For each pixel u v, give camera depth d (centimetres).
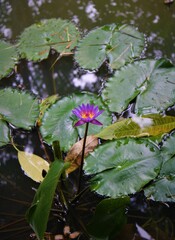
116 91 212
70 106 210
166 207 188
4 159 208
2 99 219
